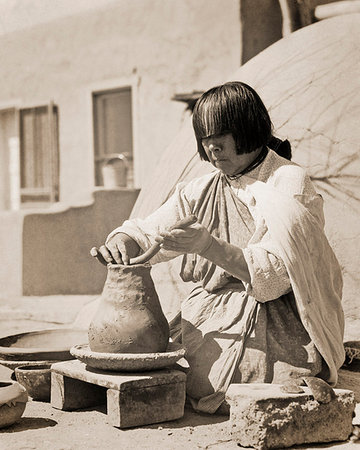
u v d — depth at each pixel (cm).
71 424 294
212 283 326
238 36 827
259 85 551
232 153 311
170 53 1009
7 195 1327
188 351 317
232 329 311
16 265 845
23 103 1210
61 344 403
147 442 266
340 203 478
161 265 500
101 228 823
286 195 302
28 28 1126
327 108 505
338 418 276
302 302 290
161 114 1028
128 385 283
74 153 1159
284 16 729
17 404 290
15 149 1310
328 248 316
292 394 271
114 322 294
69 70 1152
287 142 339
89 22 1114
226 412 302
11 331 655
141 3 1043
